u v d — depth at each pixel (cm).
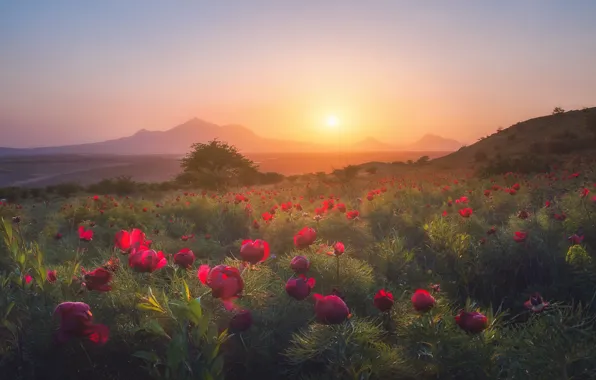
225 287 251
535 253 500
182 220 915
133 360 267
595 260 453
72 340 265
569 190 1016
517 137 7788
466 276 488
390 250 495
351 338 255
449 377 252
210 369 199
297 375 281
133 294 296
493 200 934
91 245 599
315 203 1121
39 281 291
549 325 243
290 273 392
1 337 279
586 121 6862
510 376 243
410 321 291
